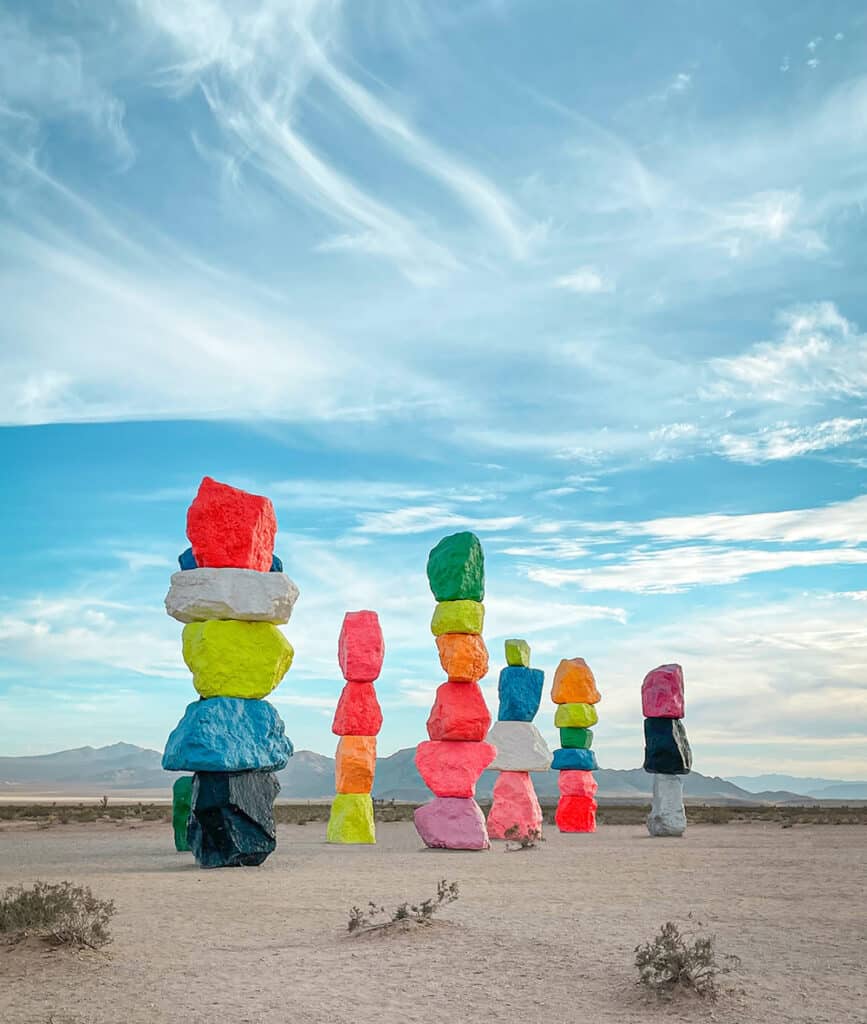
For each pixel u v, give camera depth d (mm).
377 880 17734
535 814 32125
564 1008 8914
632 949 11117
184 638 20984
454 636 27094
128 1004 8969
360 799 30188
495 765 31969
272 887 16625
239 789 20203
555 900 15016
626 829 41938
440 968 10328
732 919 13328
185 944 11477
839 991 9430
